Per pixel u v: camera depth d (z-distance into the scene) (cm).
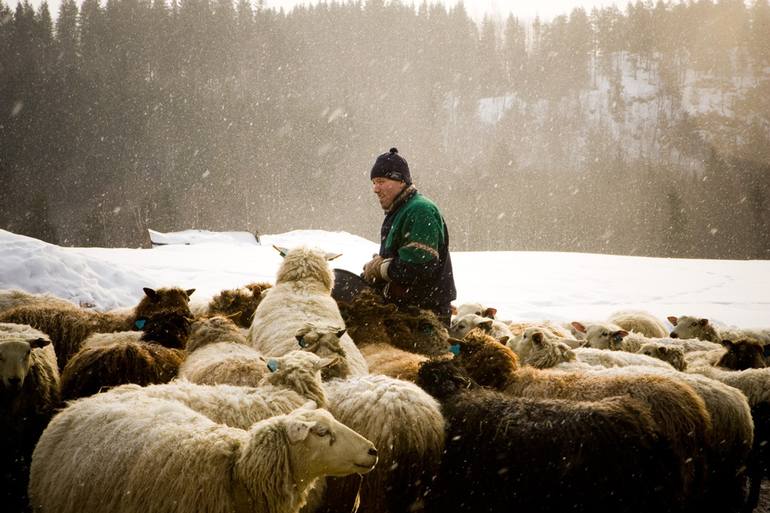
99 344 632
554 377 562
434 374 526
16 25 12825
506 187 11356
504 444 472
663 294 2323
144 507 367
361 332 637
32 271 1213
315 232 4872
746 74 18275
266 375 471
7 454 529
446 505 479
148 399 421
